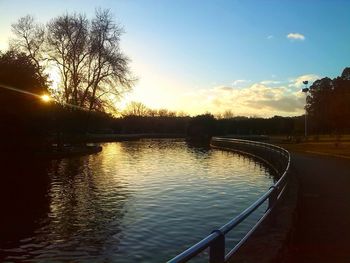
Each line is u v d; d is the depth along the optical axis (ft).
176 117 440.86
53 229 51.75
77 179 97.04
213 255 14.87
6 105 118.52
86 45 191.52
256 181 94.63
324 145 186.60
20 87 122.21
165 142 307.78
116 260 40.47
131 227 52.31
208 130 332.80
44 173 108.17
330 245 30.32
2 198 72.28
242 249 22.08
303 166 93.86
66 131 185.26
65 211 61.87
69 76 190.49
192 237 47.73
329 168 88.53
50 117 144.25
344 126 254.47
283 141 226.58
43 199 71.26
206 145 268.41
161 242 45.93
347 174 77.15
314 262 26.48
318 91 297.33
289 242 26.78
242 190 81.15
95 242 46.16
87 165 130.31
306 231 34.40
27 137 131.03
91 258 40.98
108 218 57.16
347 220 38.40
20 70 124.67
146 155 177.47
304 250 29.12
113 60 195.21
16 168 117.91
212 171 115.24
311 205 45.98
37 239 47.39
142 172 111.96
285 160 87.30
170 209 62.80
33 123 130.41
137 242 46.03
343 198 50.37
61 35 186.19
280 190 38.17
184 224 53.62
